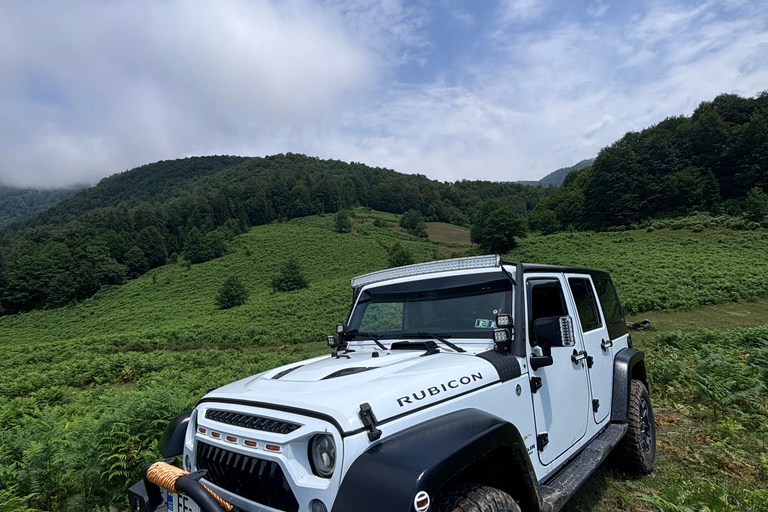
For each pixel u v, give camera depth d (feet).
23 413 34.78
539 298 10.72
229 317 198.59
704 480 13.73
